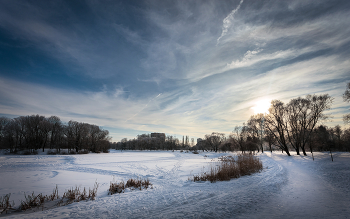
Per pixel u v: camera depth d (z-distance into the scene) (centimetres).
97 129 7100
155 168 2044
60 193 862
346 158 2358
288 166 1950
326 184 932
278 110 3969
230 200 630
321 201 619
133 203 609
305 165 1984
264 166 1900
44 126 5781
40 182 1190
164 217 464
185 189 881
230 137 6775
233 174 1263
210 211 512
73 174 1584
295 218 459
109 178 1377
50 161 2830
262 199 646
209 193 736
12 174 1589
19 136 5719
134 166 2223
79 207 570
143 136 11969
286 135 4241
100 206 576
